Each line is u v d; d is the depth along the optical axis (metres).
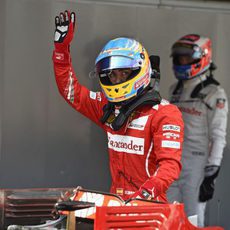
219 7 25.44
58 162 23.45
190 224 13.52
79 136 23.70
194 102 25.30
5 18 22.66
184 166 25.27
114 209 12.29
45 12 23.08
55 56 15.89
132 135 15.07
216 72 25.55
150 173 15.07
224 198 25.52
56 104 23.33
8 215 14.70
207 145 25.39
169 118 14.66
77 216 13.69
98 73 14.98
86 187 23.88
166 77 24.98
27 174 23.03
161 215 12.70
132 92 14.79
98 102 16.06
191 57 24.91
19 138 22.91
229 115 25.50
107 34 24.02
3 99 22.67
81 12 23.66
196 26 25.17
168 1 24.84
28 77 22.97
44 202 14.88
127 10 24.25
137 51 14.88
